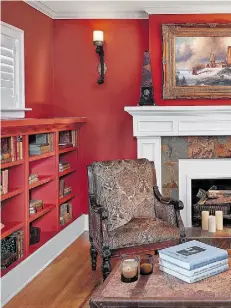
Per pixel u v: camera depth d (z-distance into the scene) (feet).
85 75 16.63
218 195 14.97
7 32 12.80
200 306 6.67
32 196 14.44
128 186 11.89
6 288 10.26
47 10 15.69
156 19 15.44
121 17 16.28
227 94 15.43
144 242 10.93
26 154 11.78
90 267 12.68
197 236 13.47
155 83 15.62
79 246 14.98
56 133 14.21
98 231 10.96
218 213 14.11
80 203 16.98
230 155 15.34
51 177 13.93
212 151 15.39
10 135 10.62
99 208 10.82
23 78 13.88
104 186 11.69
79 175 16.89
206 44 15.35
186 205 15.62
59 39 16.60
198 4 14.83
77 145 16.72
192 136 15.35
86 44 16.53
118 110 16.57
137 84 16.40
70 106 16.75
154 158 15.42
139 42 16.28
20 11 13.67
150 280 7.69
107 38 16.39
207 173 15.51
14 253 11.20
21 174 11.70
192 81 15.48
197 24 15.24
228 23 15.19
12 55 13.28
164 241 11.19
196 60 15.40
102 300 6.85
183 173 15.53
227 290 7.12
